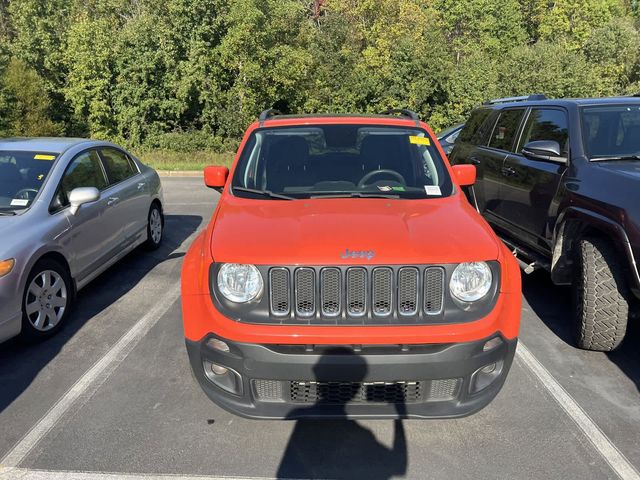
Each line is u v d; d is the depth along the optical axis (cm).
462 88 2936
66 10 3194
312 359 283
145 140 2794
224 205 370
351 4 3956
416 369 285
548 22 5341
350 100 2925
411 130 438
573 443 318
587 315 410
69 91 2803
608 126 490
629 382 387
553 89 3017
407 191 385
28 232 454
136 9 3412
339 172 401
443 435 328
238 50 2559
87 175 580
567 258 465
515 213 572
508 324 303
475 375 297
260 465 302
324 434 331
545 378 393
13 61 2759
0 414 352
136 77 2736
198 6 2594
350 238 302
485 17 5381
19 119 2711
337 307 291
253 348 286
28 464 302
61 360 429
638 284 369
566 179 471
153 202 752
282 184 394
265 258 292
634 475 290
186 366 418
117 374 405
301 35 2966
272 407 299
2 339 417
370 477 292
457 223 329
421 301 291
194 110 2953
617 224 388
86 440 324
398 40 3550
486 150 674
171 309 535
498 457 306
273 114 491
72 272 507
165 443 321
